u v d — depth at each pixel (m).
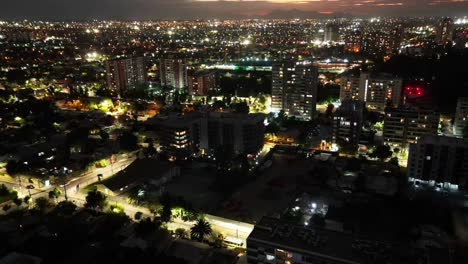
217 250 139.75
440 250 118.88
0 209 170.25
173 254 135.50
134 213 167.50
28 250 139.62
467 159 175.62
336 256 105.25
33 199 180.25
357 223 152.38
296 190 187.88
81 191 190.50
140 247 134.38
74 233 148.25
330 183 191.25
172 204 163.62
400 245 112.75
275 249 111.12
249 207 172.62
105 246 139.50
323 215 161.25
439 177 182.38
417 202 169.38
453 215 158.88
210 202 178.25
